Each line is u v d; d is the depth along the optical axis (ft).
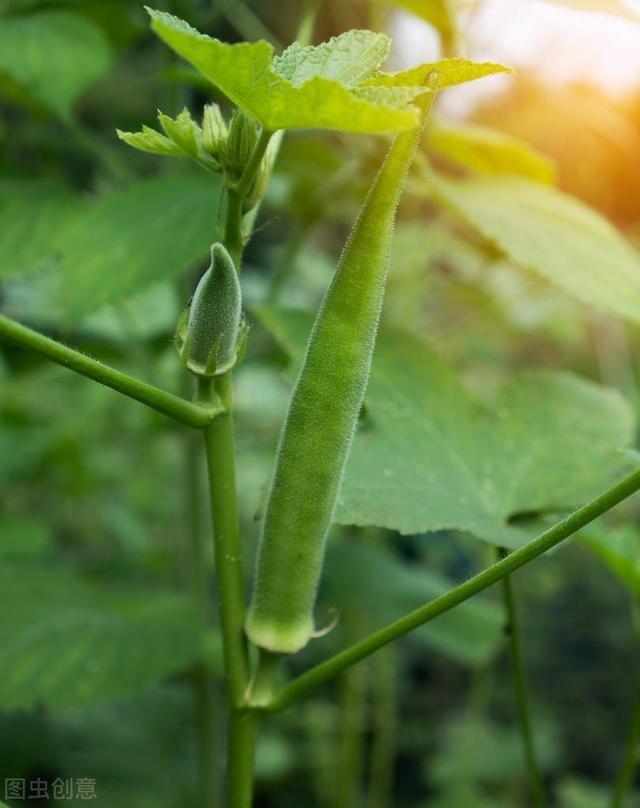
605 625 4.80
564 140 4.18
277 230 5.30
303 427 1.69
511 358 5.22
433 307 4.40
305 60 1.62
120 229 2.30
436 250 3.63
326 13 4.46
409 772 4.40
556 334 4.30
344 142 2.81
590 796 3.96
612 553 2.05
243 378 3.88
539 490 2.12
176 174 2.41
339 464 1.70
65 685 2.47
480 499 2.07
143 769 3.42
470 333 4.25
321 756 3.93
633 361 5.13
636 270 2.45
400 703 4.66
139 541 4.08
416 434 2.12
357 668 3.44
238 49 1.47
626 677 4.74
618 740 4.57
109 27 2.95
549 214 2.48
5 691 2.45
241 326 1.69
